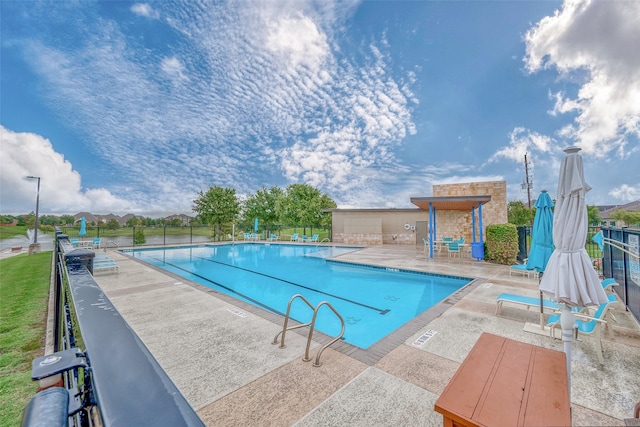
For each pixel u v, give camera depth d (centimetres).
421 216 2112
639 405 211
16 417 286
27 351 429
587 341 423
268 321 516
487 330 467
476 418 170
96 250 1773
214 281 1084
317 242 2286
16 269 1227
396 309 718
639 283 477
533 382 205
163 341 431
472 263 1187
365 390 305
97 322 105
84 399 87
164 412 60
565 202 312
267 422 259
